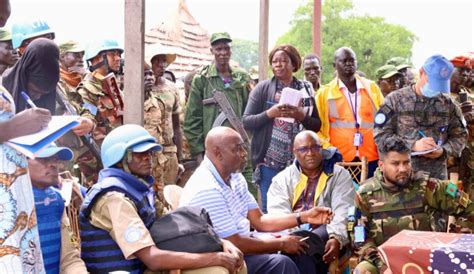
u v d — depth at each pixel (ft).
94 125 18.99
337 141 22.85
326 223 17.13
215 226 15.74
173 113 24.67
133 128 14.14
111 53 19.95
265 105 22.40
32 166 12.41
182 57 40.52
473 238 13.05
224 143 15.96
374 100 22.94
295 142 18.62
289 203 18.80
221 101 23.93
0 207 10.61
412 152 19.10
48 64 14.32
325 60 143.84
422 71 19.31
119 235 13.26
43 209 12.59
